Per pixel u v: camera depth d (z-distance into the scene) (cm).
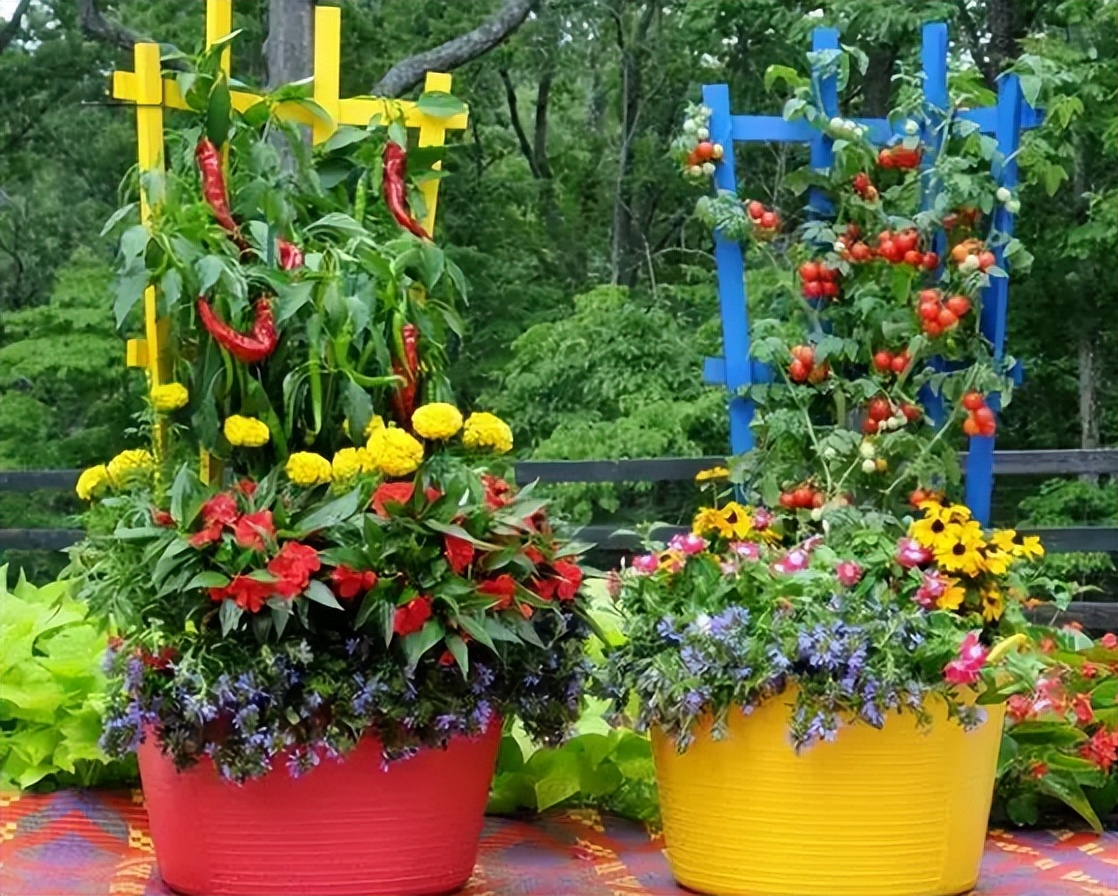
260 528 210
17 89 1423
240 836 215
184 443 242
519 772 283
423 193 275
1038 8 1023
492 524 222
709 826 228
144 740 217
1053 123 432
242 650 210
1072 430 1038
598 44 1473
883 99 1021
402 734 213
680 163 321
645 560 249
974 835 232
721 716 221
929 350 311
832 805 221
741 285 321
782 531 304
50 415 1112
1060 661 297
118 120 1440
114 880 233
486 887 235
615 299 960
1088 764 279
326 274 236
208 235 234
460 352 1114
